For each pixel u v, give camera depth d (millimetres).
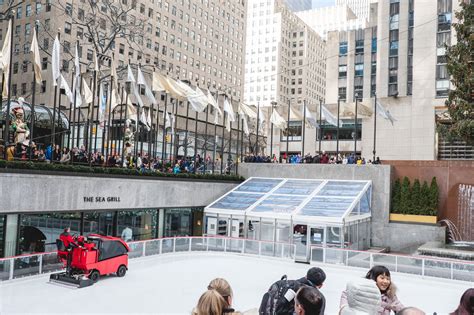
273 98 162250
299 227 26047
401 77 63719
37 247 20922
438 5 51875
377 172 30594
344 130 57250
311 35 172250
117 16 44625
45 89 62969
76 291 15914
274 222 26797
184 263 22781
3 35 70562
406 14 64062
